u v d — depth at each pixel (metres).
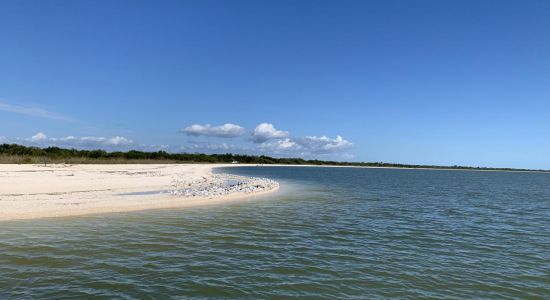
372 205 30.83
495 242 17.45
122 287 10.38
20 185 32.03
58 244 14.56
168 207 25.03
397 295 10.40
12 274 11.17
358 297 10.17
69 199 25.81
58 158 89.12
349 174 116.19
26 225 17.80
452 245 16.58
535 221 24.41
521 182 93.56
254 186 44.53
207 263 12.73
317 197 36.28
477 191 53.53
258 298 9.88
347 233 18.50
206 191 35.06
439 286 11.23
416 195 42.75
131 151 135.38
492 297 10.51
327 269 12.48
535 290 11.14
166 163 122.69
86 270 11.70
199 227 18.69
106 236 16.11
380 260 13.75
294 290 10.52
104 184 37.38
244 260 13.20
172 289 10.34
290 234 17.78
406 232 19.31
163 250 14.20
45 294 9.76
